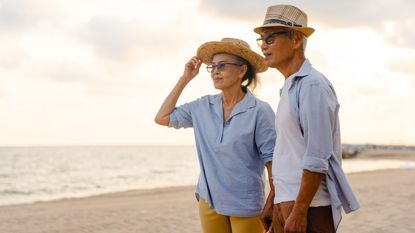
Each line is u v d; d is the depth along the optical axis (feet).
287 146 8.82
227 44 10.69
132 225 27.25
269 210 10.36
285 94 8.89
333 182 8.64
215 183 10.76
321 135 8.29
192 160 256.32
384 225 23.79
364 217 26.18
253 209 10.73
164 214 30.83
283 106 8.87
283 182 8.86
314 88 8.43
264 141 10.66
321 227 8.62
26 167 177.47
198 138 11.14
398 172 81.10
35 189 85.66
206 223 11.21
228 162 10.69
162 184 89.04
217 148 10.75
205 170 10.97
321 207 8.64
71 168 168.96
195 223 27.09
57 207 37.99
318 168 8.23
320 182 8.45
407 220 24.90
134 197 47.11
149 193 51.90
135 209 33.94
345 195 8.67
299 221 8.39
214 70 10.96
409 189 42.11
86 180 108.99
